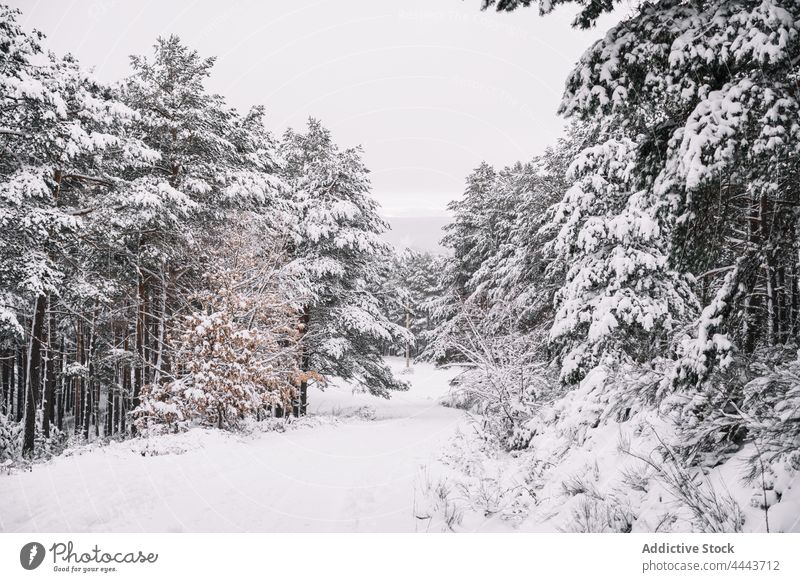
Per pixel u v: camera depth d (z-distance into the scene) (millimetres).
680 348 6371
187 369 12586
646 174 5570
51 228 12664
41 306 13852
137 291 16516
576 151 15609
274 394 13641
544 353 13711
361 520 5723
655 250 10352
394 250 22344
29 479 7238
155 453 9000
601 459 5984
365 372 22531
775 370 4809
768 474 4070
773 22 3926
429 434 12773
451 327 13016
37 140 12188
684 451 4930
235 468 8227
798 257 5246
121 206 14242
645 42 4805
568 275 11852
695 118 4367
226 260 15586
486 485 6762
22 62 12312
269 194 17672
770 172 4555
